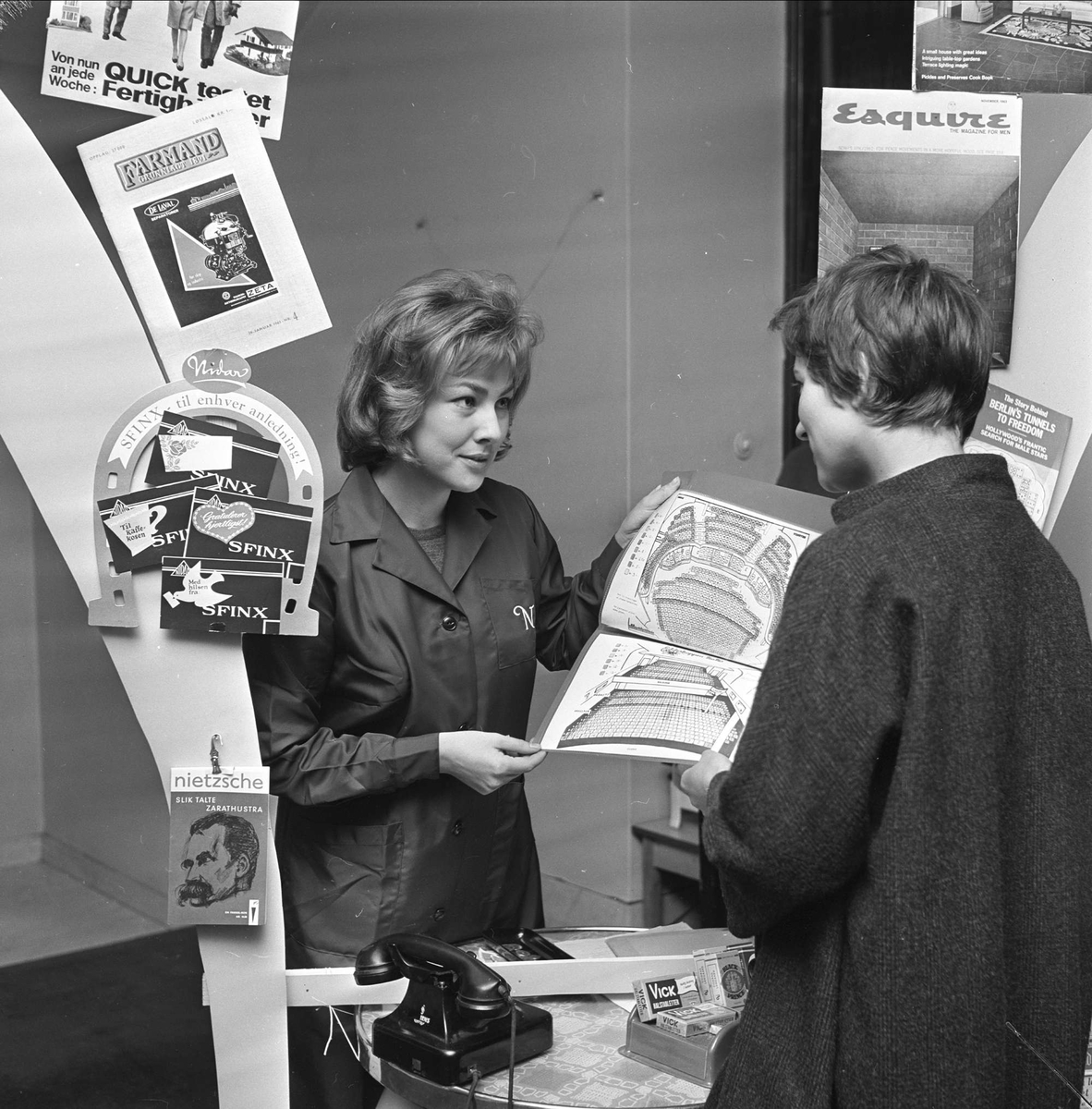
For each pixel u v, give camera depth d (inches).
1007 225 66.6
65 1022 77.4
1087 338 67.1
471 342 55.2
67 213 55.1
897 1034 38.8
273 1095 56.8
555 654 68.4
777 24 111.2
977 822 39.1
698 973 53.3
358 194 99.0
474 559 63.3
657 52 104.7
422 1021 50.1
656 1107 46.6
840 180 66.4
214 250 57.3
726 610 60.2
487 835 63.2
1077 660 43.3
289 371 95.4
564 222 106.7
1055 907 41.6
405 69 99.5
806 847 38.8
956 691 39.2
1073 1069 42.1
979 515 41.6
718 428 113.7
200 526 56.1
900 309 42.1
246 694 56.7
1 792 81.0
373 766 56.6
